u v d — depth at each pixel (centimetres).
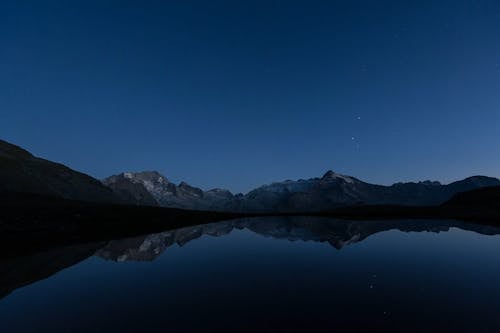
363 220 11244
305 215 16700
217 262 2986
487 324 1355
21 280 2266
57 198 12194
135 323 1397
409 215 13438
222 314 1501
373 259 3064
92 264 2895
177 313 1521
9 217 5559
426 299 1727
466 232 5981
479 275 2342
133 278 2317
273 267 2706
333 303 1662
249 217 14750
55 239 4700
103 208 9375
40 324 1405
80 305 1669
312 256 3291
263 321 1405
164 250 3884
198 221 10444
